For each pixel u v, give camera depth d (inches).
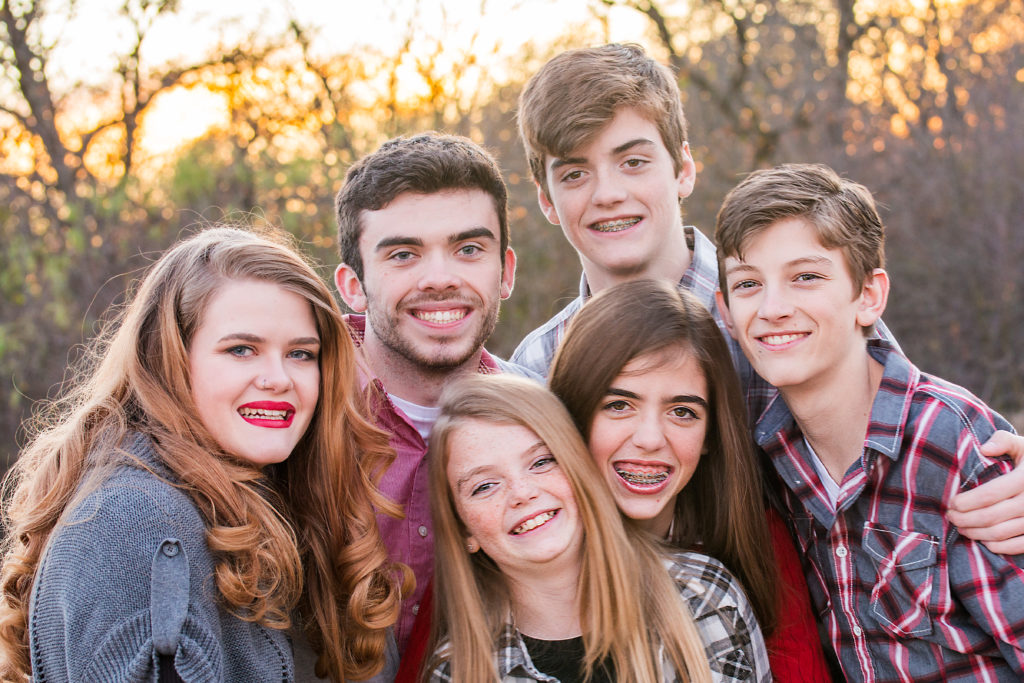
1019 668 82.7
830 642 95.1
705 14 481.1
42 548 79.7
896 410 88.8
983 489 82.6
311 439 88.8
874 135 453.4
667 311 92.2
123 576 69.2
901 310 414.6
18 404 323.9
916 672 87.0
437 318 103.0
